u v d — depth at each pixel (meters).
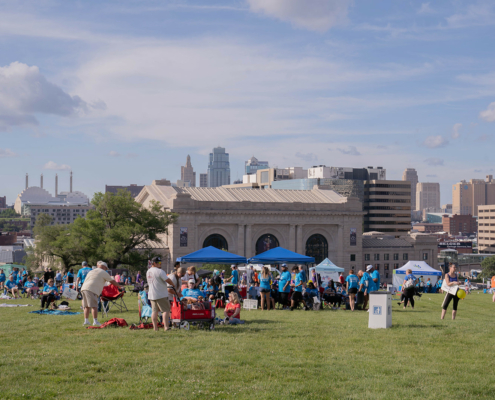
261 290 29.81
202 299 20.62
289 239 115.38
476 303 38.53
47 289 28.58
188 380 12.26
